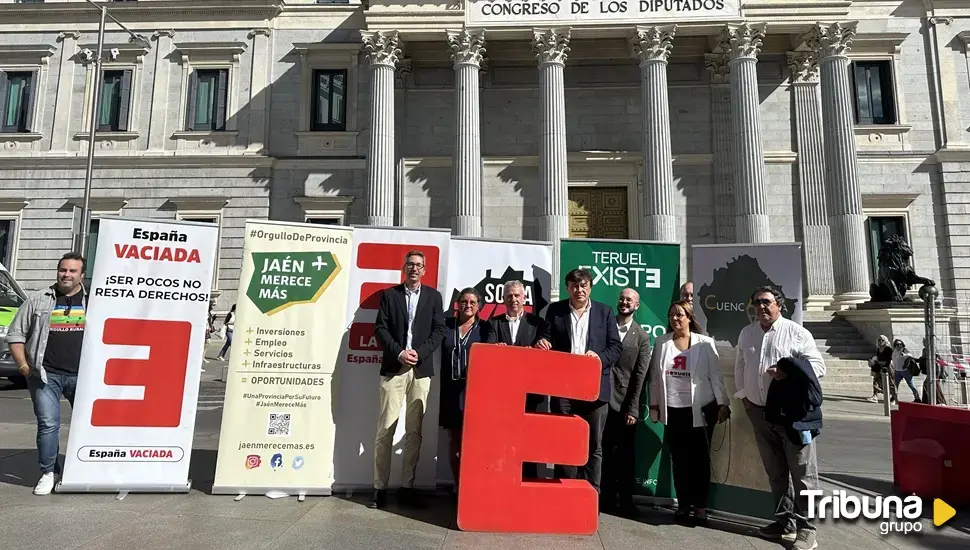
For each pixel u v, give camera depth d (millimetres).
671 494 6074
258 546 4543
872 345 17969
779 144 23016
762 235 19141
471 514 5016
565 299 6141
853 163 20062
